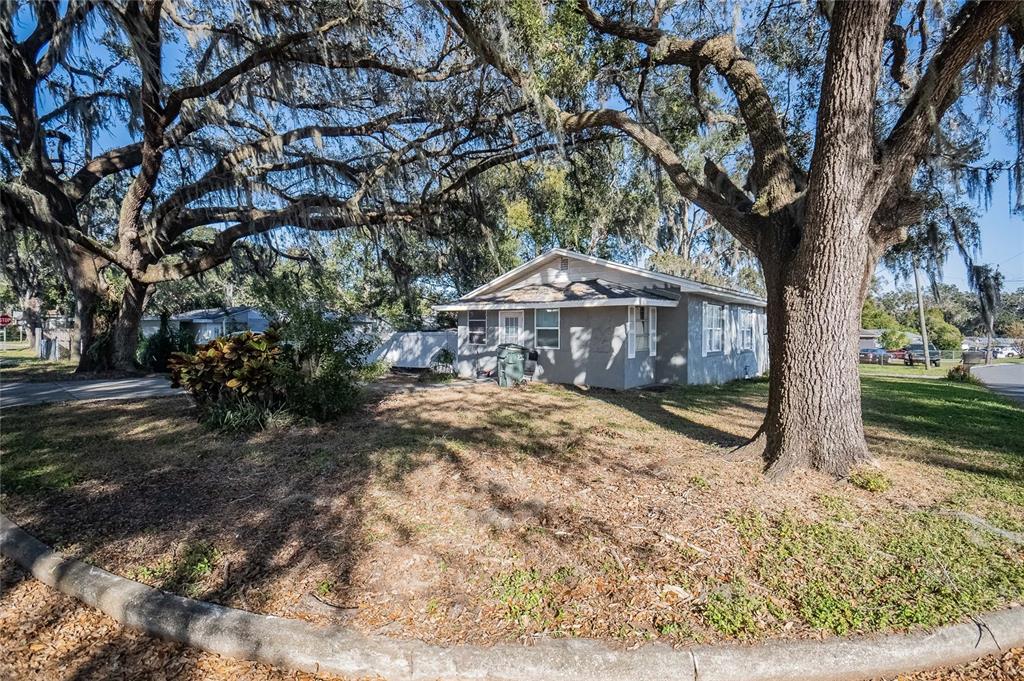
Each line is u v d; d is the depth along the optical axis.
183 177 13.46
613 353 13.05
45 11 7.99
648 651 2.48
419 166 13.06
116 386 12.59
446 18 8.04
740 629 2.65
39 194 10.98
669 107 9.88
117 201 16.33
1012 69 6.22
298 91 11.05
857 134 4.54
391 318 24.09
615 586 3.07
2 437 6.82
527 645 2.53
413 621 2.73
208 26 9.30
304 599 2.94
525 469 5.37
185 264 15.18
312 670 2.52
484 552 3.50
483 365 15.77
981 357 34.19
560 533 3.81
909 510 4.24
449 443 6.35
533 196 15.73
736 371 16.92
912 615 2.76
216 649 2.66
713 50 6.15
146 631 2.83
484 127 12.05
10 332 50.91
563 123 7.87
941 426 8.01
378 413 8.52
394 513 4.19
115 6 7.34
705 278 26.95
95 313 15.57
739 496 4.53
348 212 13.15
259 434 6.81
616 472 5.26
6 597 3.18
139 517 4.12
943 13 6.16
